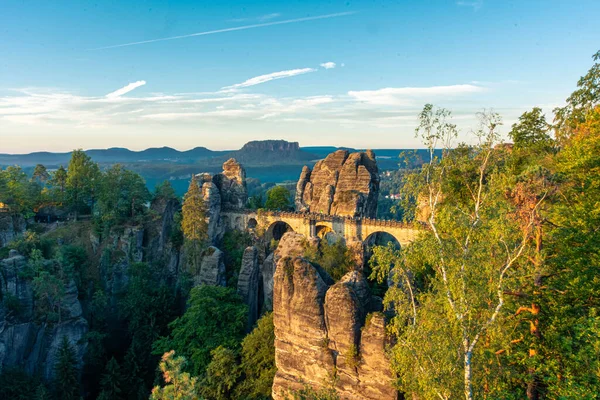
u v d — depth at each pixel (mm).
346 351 37094
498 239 26031
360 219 77812
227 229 96938
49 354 64000
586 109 42312
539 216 27703
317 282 39906
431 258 26734
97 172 101750
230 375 49406
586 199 30688
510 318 28406
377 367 35188
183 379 21359
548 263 29609
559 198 32719
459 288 25234
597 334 22828
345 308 37125
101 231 86250
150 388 62188
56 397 59375
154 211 93438
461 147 30234
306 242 67312
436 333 25359
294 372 40875
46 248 79688
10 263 64750
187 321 64125
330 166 98188
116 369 60531
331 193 91188
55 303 66562
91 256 84250
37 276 65938
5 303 62406
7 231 81125
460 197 39500
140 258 85438
